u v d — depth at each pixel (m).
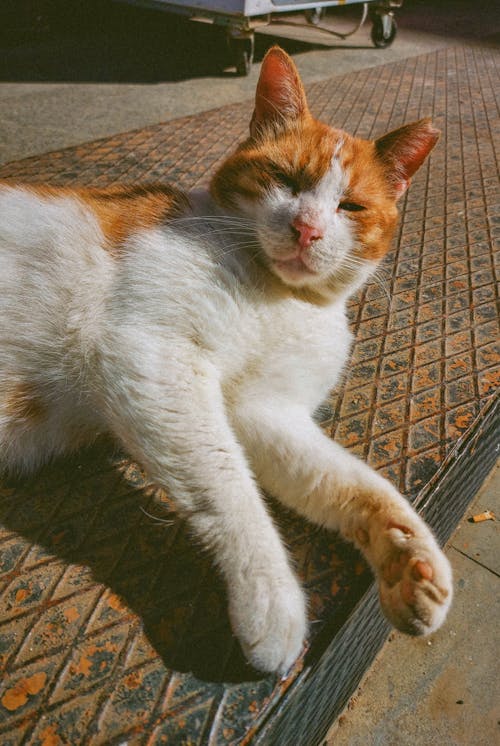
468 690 0.41
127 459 0.38
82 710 0.26
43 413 0.38
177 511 0.33
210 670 0.28
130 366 0.33
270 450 0.36
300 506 0.36
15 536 0.33
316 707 0.33
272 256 0.39
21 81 1.10
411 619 0.29
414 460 0.39
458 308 0.53
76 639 0.29
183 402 0.33
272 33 1.55
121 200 0.40
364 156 0.42
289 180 0.40
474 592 0.47
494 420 0.46
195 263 0.36
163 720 0.26
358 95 1.08
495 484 0.56
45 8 1.44
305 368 0.39
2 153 0.80
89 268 0.37
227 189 0.41
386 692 0.41
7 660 0.28
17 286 0.37
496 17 2.01
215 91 1.12
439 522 0.43
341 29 1.68
